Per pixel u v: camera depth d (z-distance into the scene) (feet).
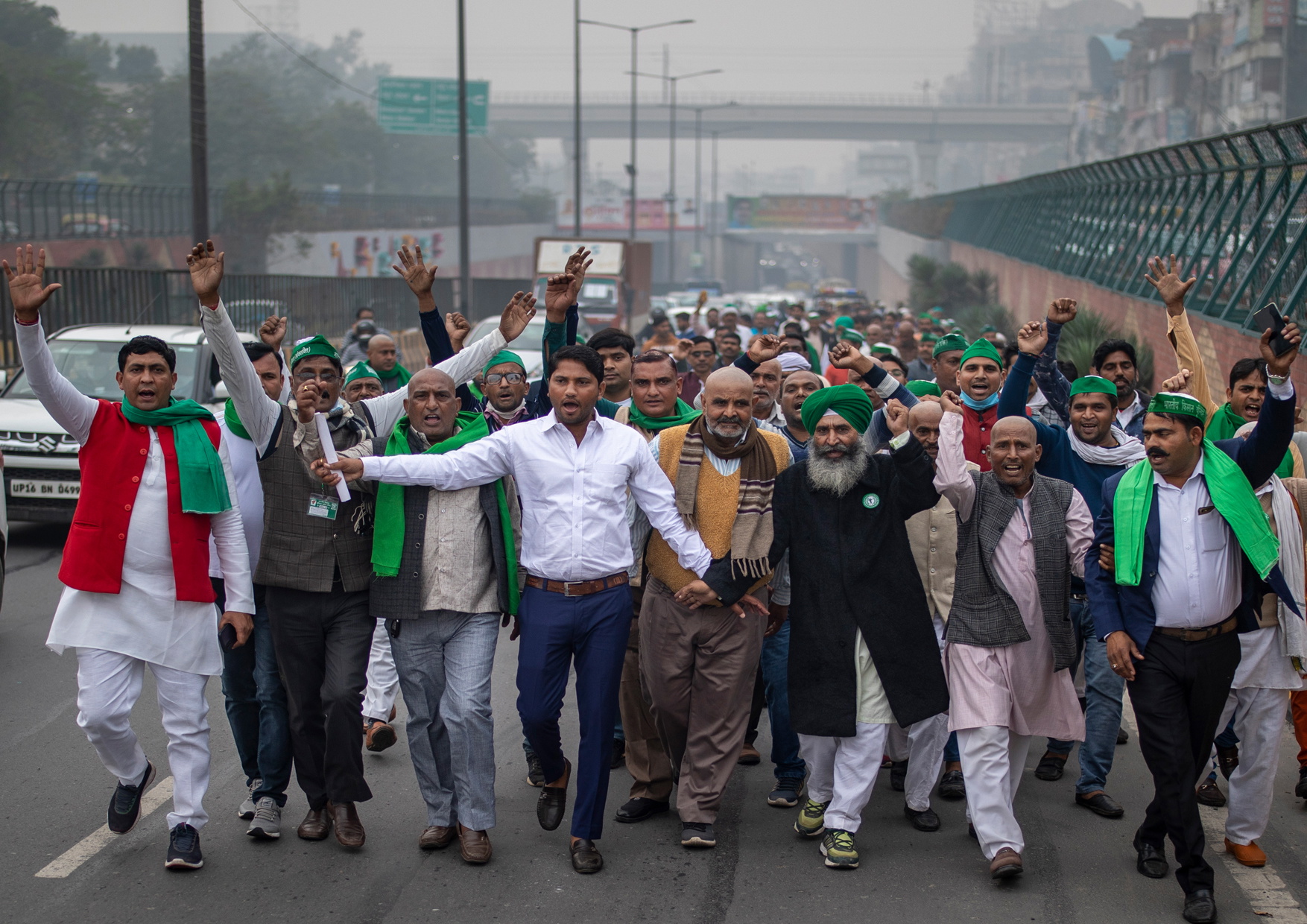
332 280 90.07
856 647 16.53
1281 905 15.28
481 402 22.17
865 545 16.62
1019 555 16.67
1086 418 19.93
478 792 16.17
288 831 17.20
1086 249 88.17
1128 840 17.39
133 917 14.53
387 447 17.02
